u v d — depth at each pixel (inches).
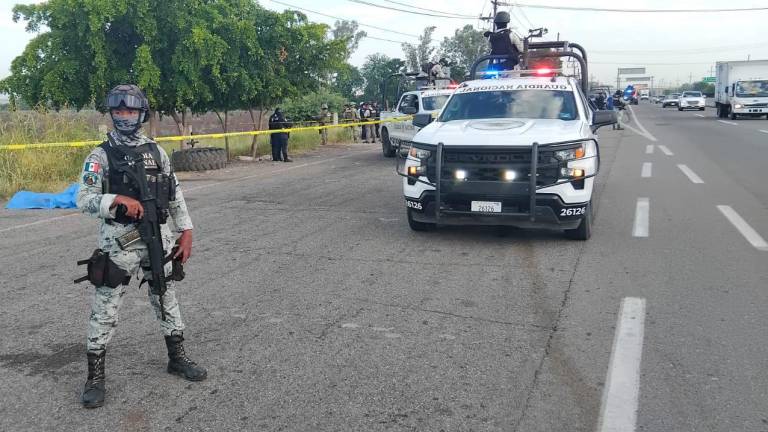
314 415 134.0
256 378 151.9
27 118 552.4
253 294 214.7
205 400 141.6
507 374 151.4
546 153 263.1
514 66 488.4
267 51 675.4
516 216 266.2
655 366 153.8
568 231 281.9
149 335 179.6
